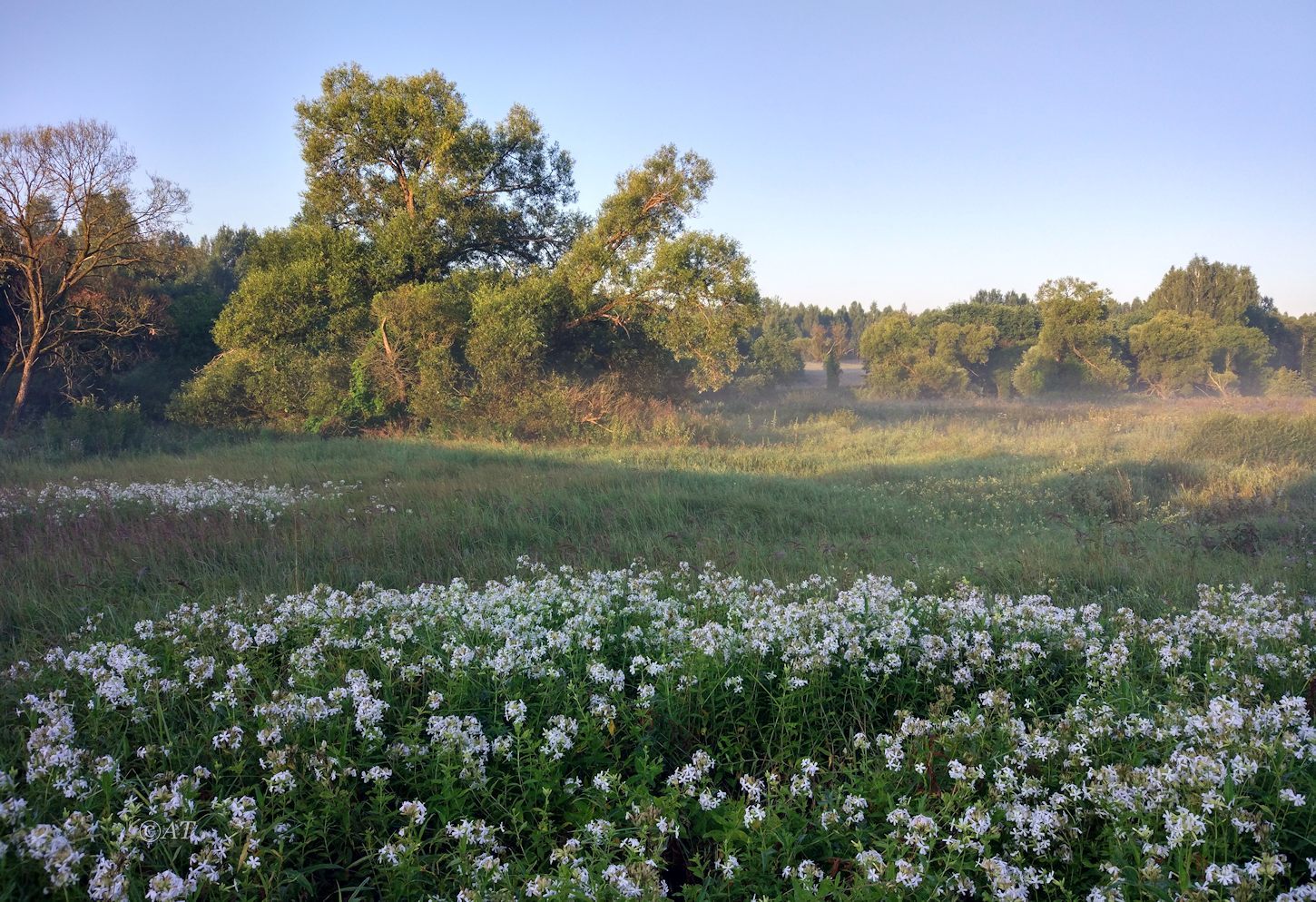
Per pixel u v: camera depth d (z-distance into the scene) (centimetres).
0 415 2458
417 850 334
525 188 3038
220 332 2503
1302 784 358
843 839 348
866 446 2109
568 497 1207
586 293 2580
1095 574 826
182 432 2256
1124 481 1365
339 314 2534
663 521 1096
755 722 457
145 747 385
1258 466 1600
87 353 2647
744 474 1560
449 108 2709
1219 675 478
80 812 328
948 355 5394
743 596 610
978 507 1266
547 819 361
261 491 1280
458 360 2488
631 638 533
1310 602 670
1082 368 4722
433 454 1830
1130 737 418
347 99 2656
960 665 515
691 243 2486
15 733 423
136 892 296
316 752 375
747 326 2577
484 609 566
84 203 2325
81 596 711
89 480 1421
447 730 384
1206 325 4972
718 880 329
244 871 312
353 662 496
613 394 2489
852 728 465
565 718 416
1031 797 367
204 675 450
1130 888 303
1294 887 302
